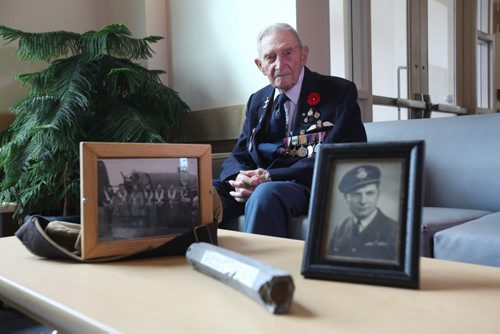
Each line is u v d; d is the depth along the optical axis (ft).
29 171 5.99
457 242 3.79
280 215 4.66
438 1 11.51
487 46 14.29
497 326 1.40
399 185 1.84
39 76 6.57
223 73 7.98
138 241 2.44
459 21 12.57
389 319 1.47
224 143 8.01
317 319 1.47
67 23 8.36
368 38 8.69
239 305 1.63
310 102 5.41
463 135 5.75
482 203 5.43
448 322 1.44
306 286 1.82
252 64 7.55
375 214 1.86
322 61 7.43
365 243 1.86
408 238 1.78
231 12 7.80
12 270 2.23
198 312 1.56
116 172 2.44
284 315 1.51
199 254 2.10
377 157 1.92
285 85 5.41
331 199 1.96
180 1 8.59
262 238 3.01
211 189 2.72
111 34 6.43
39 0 7.95
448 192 5.69
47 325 1.76
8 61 7.48
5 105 7.45
